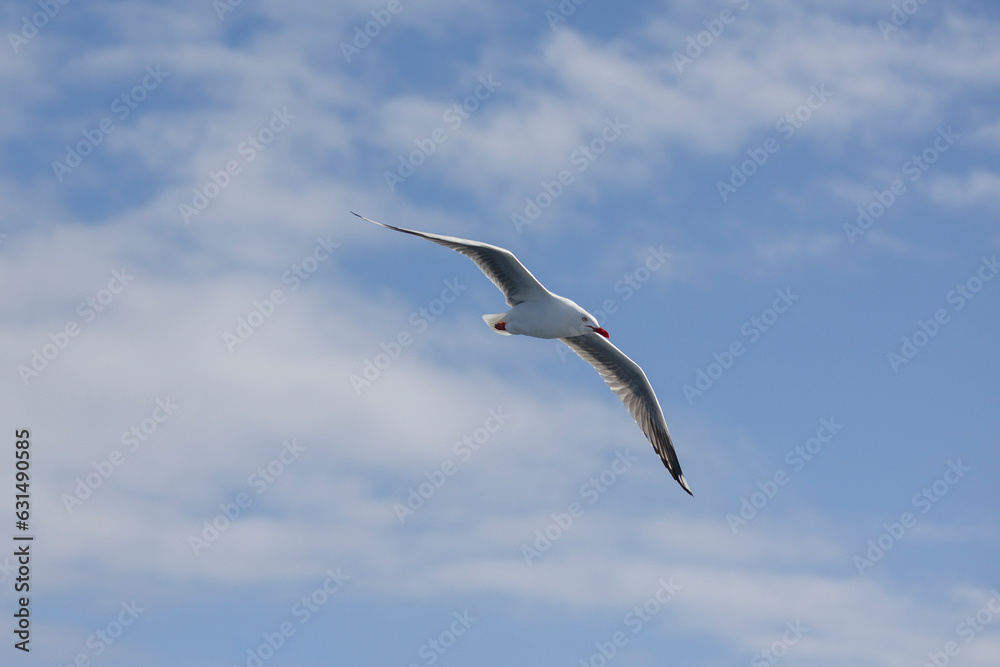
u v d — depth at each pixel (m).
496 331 18.05
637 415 20.53
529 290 17.78
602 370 20.58
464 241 16.83
